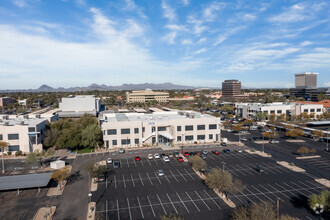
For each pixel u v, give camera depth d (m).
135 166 66.12
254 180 55.38
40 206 43.88
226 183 45.59
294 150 82.38
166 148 85.50
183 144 91.81
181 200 45.91
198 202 45.03
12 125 82.44
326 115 151.25
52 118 114.12
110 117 108.62
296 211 41.22
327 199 38.22
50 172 61.50
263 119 147.00
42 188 51.66
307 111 156.50
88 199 46.56
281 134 111.31
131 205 44.12
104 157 75.19
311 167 64.38
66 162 70.31
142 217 40.03
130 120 93.69
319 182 53.88
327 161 69.56
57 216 40.47
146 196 47.75
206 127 95.31
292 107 154.12
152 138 91.19
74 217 40.19
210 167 64.81
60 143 80.31
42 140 90.25
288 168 63.50
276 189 50.38
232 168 63.91
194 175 58.84
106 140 85.75
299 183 53.47
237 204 43.97
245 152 80.00
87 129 84.62
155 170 62.69
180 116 108.56
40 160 66.44
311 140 98.12
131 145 88.06
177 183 54.06
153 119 96.88
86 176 58.84
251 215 34.91
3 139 80.62
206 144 91.69
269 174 59.16
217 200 45.72
